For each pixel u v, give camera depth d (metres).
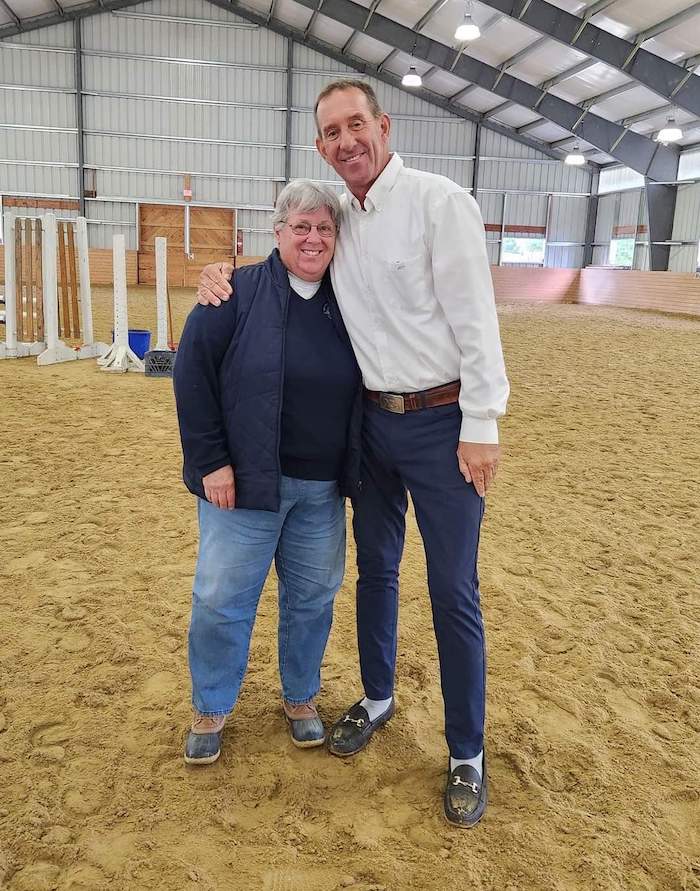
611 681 2.56
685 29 13.09
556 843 1.81
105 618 2.83
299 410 1.91
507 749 2.16
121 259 7.96
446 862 1.74
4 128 20.14
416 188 1.78
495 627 2.89
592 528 3.98
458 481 1.89
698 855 1.79
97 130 20.50
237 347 1.87
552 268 22.52
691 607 3.11
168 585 3.13
